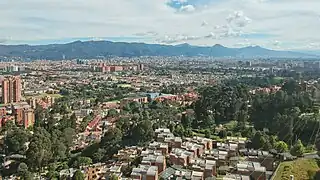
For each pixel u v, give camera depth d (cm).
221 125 18612
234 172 11531
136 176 11144
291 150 12331
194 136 16612
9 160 15562
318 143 13038
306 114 15862
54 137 16325
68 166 14512
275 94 19512
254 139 14462
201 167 11900
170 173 11688
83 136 18562
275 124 16150
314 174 9038
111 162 14100
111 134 16088
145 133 15850
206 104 19862
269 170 11206
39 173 14250
